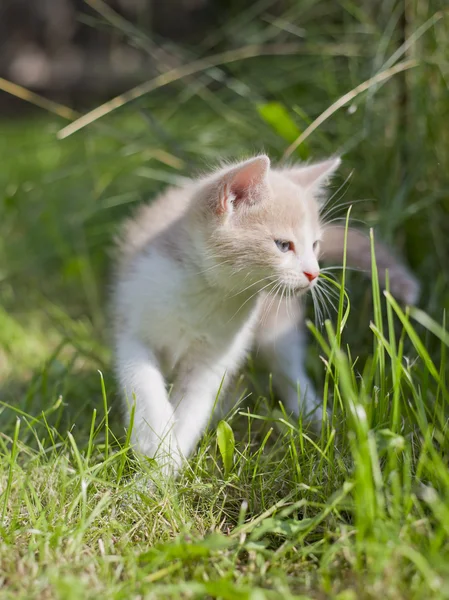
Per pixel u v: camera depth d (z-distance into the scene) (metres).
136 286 1.27
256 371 1.38
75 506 1.15
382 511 1.09
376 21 1.54
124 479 1.20
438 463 1.10
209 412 1.28
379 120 1.46
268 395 1.36
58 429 1.28
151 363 1.26
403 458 1.15
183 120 1.67
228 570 1.10
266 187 1.26
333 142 1.47
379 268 1.34
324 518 1.14
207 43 1.77
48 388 1.35
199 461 1.20
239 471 1.19
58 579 1.08
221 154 1.51
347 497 1.14
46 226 1.69
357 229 1.38
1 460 1.20
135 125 1.88
